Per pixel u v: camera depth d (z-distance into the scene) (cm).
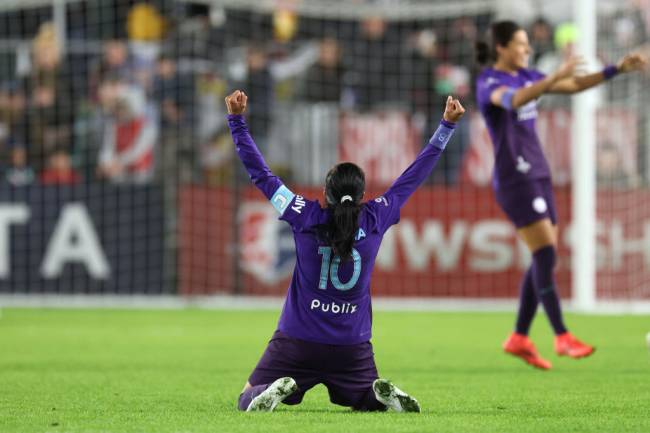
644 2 5225
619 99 5359
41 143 5838
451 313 5181
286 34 6200
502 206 2912
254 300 5447
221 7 6216
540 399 2172
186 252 5394
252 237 5453
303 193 5466
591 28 4675
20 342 3681
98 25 6238
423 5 6134
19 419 1825
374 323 4578
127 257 5391
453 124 1877
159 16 6244
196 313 5072
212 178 5722
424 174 1880
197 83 5862
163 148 5631
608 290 5225
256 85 5866
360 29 6225
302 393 1839
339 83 6094
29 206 5434
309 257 1784
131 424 1738
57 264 5425
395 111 5788
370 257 1803
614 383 2500
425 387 2433
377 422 1714
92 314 5003
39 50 5938
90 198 5403
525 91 2686
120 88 5812
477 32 6172
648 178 5203
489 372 2783
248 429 1639
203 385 2462
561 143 5409
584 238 5009
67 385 2453
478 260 5447
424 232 5478
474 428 1672
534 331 4209
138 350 3412
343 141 5559
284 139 5672
